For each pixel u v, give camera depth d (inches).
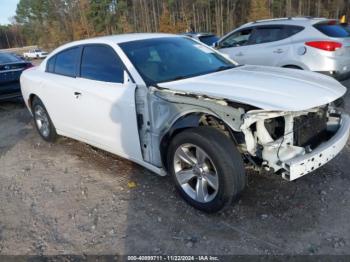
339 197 135.8
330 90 128.5
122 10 2320.4
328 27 269.0
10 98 346.0
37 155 207.2
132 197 148.4
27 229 133.5
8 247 124.0
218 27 2012.8
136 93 145.6
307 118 127.8
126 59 155.2
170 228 126.1
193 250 114.5
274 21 292.8
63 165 188.4
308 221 123.4
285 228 120.8
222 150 119.2
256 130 121.4
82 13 2417.6
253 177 152.4
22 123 285.9
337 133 133.9
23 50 2714.1
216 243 116.5
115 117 156.6
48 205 149.3
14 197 159.2
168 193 148.7
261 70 157.3
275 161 117.3
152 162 148.7
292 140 121.6
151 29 2242.9
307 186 144.3
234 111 116.7
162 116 137.9
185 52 170.6
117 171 173.8
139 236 123.5
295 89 125.3
